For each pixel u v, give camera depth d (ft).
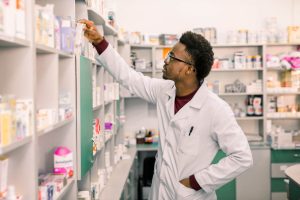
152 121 18.17
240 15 17.76
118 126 13.93
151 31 17.89
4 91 5.00
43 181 6.00
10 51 4.96
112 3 12.28
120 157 13.92
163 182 6.95
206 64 6.46
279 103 16.80
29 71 4.97
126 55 15.93
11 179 5.03
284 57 16.49
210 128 6.57
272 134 16.11
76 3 8.19
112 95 12.21
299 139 16.56
